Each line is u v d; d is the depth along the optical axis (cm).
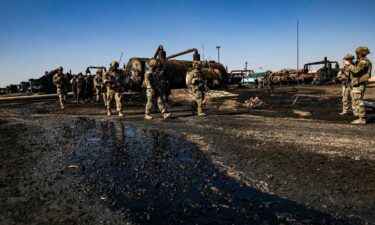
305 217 248
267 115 914
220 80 2020
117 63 1024
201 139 563
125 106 1422
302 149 461
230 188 314
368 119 755
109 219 252
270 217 249
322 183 319
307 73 3681
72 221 250
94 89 1886
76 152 494
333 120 765
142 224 242
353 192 293
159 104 905
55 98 2350
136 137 612
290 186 315
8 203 289
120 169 390
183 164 404
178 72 1822
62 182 347
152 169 386
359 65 660
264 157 423
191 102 1468
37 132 724
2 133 721
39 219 255
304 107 1112
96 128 759
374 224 234
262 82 3256
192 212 261
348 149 452
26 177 368
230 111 1059
